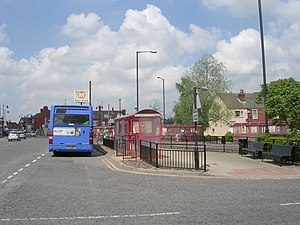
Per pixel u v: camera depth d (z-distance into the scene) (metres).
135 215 7.45
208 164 17.50
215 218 7.14
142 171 15.33
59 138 23.62
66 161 20.88
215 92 60.44
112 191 10.43
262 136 21.70
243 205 8.40
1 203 8.70
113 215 7.46
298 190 10.54
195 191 10.38
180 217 7.25
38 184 11.77
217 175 13.94
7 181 12.43
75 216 7.38
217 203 8.64
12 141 63.19
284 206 8.27
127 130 22.77
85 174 14.54
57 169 16.44
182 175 14.16
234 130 44.88
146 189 10.76
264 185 11.54
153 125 21.09
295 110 18.33
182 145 34.22
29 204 8.59
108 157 23.28
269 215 7.39
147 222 6.86
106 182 12.26
